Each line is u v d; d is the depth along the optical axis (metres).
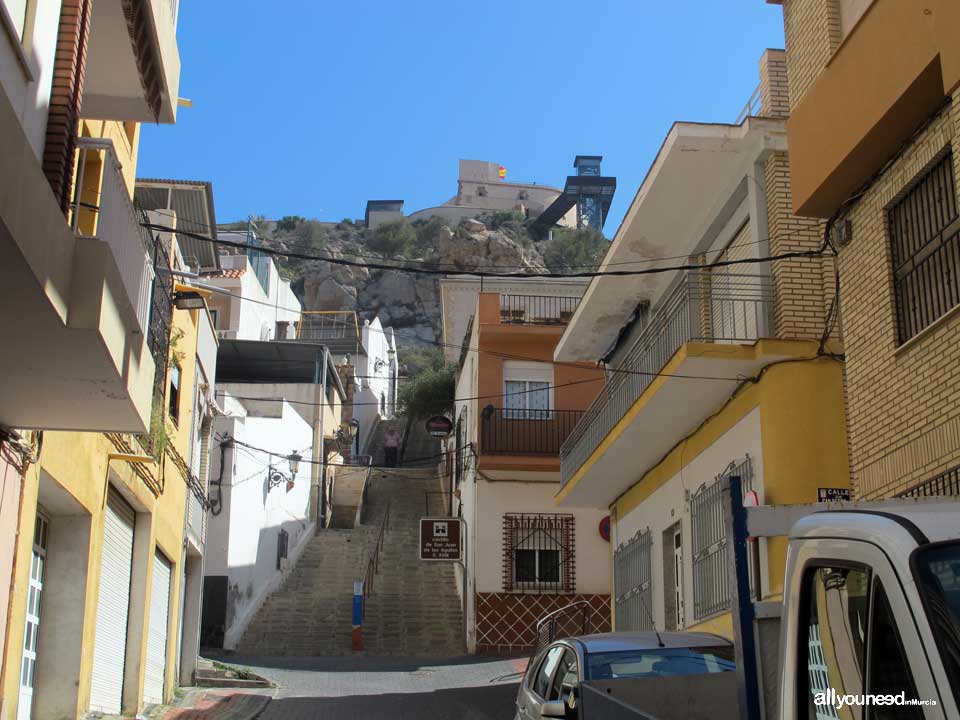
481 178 126.94
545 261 95.81
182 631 20.06
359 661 22.39
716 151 13.36
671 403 14.12
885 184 9.94
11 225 6.19
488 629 24.56
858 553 3.32
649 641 8.91
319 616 26.56
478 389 26.70
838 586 3.46
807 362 12.14
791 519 4.54
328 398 40.47
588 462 17.88
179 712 15.62
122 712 15.14
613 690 7.80
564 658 9.05
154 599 16.92
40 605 12.21
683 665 8.52
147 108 11.64
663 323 15.25
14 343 7.71
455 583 29.08
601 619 24.78
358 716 15.08
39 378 8.32
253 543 26.84
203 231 35.16
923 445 9.00
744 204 13.92
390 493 42.81
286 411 31.56
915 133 9.34
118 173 8.95
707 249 15.40
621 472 18.09
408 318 96.06
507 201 123.25
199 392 21.20
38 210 6.71
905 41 8.95
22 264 6.56
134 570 15.73
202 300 17.41
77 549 12.46
